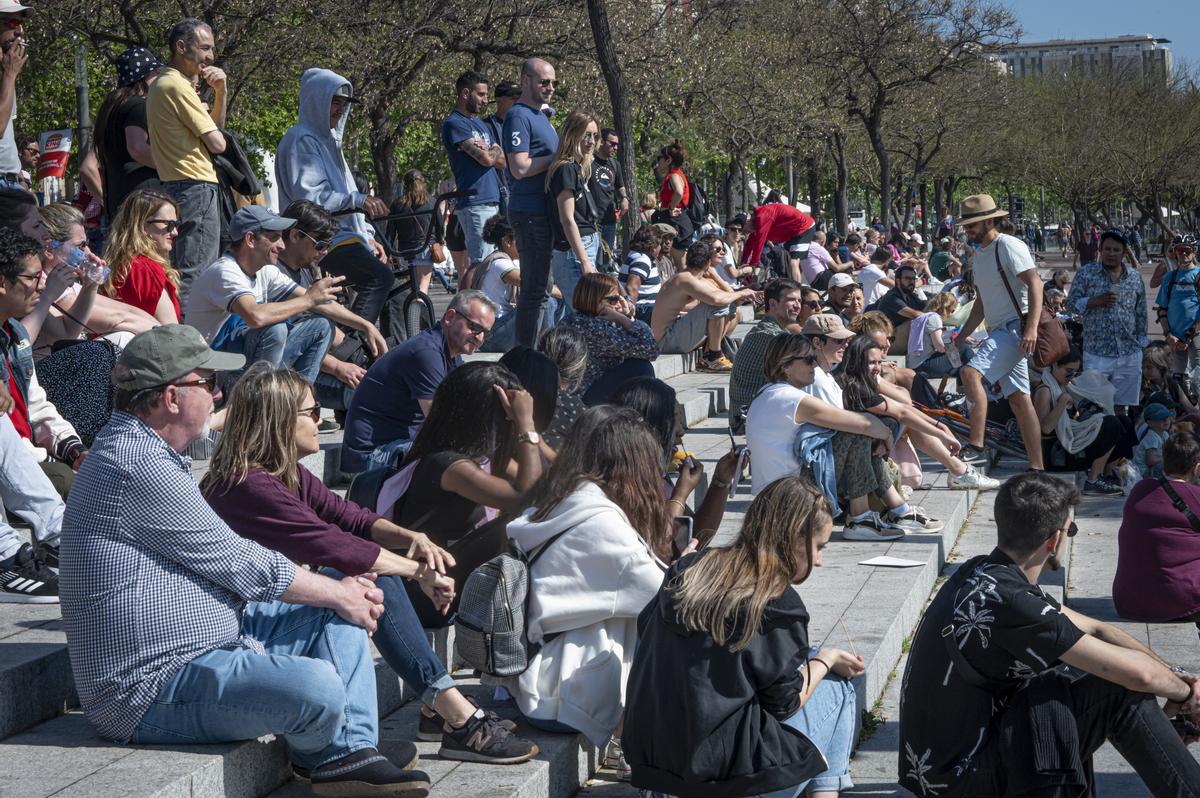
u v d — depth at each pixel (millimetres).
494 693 5066
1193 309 15852
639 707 4281
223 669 3785
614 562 4551
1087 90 69125
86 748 3816
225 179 8180
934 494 10070
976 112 54719
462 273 13180
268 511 4242
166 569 3830
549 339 6926
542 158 9641
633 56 27500
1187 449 7316
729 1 35000
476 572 4609
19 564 4805
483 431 4984
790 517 4188
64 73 23641
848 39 41156
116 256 6816
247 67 22844
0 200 5688
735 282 16859
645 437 4734
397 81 23859
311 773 3982
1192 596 7258
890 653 6406
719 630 4129
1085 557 9641
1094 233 61281
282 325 7125
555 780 4531
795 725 4488
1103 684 4355
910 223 59594
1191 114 66938
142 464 3793
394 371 6617
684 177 15648
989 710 4324
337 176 9016
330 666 3850
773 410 7949
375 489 5184
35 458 5070
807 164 52031
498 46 24000
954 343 10938
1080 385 11953
